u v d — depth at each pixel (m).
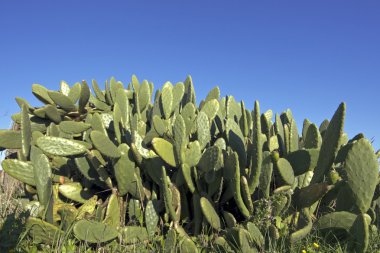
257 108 3.11
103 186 3.74
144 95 4.45
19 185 4.72
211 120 3.94
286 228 3.06
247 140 3.75
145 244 3.26
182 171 3.24
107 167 3.76
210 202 3.36
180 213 3.41
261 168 3.18
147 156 3.47
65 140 3.51
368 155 3.10
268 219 3.04
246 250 2.88
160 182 3.47
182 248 2.96
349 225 3.02
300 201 3.22
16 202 3.95
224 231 3.20
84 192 3.71
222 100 4.56
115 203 3.37
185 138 3.37
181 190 3.48
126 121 4.11
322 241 3.11
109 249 3.18
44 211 3.30
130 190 3.51
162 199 3.48
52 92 4.57
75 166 3.98
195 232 3.36
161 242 3.19
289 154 3.42
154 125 3.54
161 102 4.11
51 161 3.96
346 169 3.16
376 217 3.57
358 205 3.14
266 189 3.17
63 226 3.25
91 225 3.04
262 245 2.94
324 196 3.44
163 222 3.52
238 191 3.13
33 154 3.41
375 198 3.56
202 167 3.28
